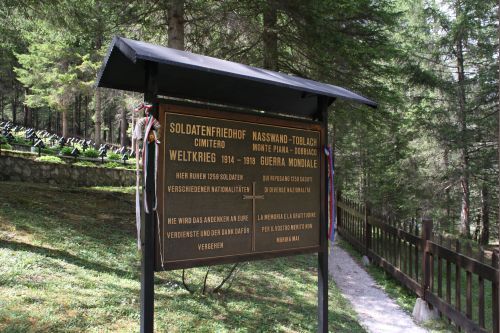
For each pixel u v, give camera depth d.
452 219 18.03
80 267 5.58
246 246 3.81
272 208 4.02
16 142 16.47
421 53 17.16
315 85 4.08
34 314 3.92
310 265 8.12
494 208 18.44
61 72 25.06
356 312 6.05
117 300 4.64
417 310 6.04
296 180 4.21
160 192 3.34
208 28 9.95
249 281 6.35
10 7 9.25
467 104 16.16
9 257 5.28
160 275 5.90
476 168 15.91
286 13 9.34
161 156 3.36
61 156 15.73
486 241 17.47
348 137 18.02
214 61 3.57
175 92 4.24
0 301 4.02
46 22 9.49
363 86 10.59
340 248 10.94
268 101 4.79
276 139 4.07
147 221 3.24
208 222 3.58
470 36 16.11
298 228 4.20
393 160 18.81
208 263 3.56
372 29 10.38
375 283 7.84
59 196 9.88
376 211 9.20
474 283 8.59
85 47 21.05
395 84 11.46
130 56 2.96
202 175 3.57
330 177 4.40
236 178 3.78
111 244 6.98
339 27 9.83
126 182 16.52
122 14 9.41
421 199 17.08
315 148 4.38
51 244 6.28
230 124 3.77
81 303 4.36
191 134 3.53
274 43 10.12
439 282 5.71
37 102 28.56
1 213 7.23
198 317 4.59
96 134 26.62
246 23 9.32
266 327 4.68
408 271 7.28
